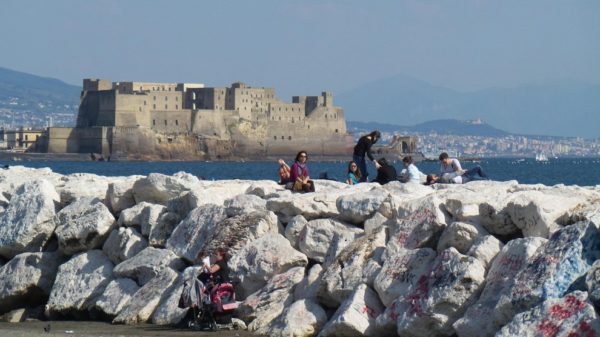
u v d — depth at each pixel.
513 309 35.75
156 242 52.56
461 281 38.38
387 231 44.69
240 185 57.75
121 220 54.84
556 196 41.84
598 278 34.09
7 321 53.53
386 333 40.56
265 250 46.78
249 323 44.72
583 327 33.03
